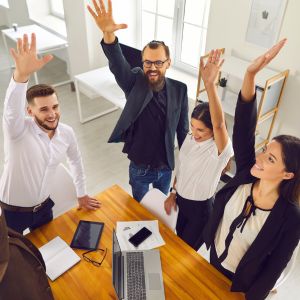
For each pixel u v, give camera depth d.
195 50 4.16
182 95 2.28
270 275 1.53
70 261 1.80
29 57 1.54
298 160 1.33
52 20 5.76
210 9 3.33
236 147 1.62
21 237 1.28
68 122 4.45
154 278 1.72
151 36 4.60
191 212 2.19
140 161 2.44
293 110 3.13
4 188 1.99
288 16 2.81
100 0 1.86
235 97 3.44
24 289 1.14
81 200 2.18
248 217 1.57
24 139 1.83
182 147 2.08
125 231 1.98
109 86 3.95
